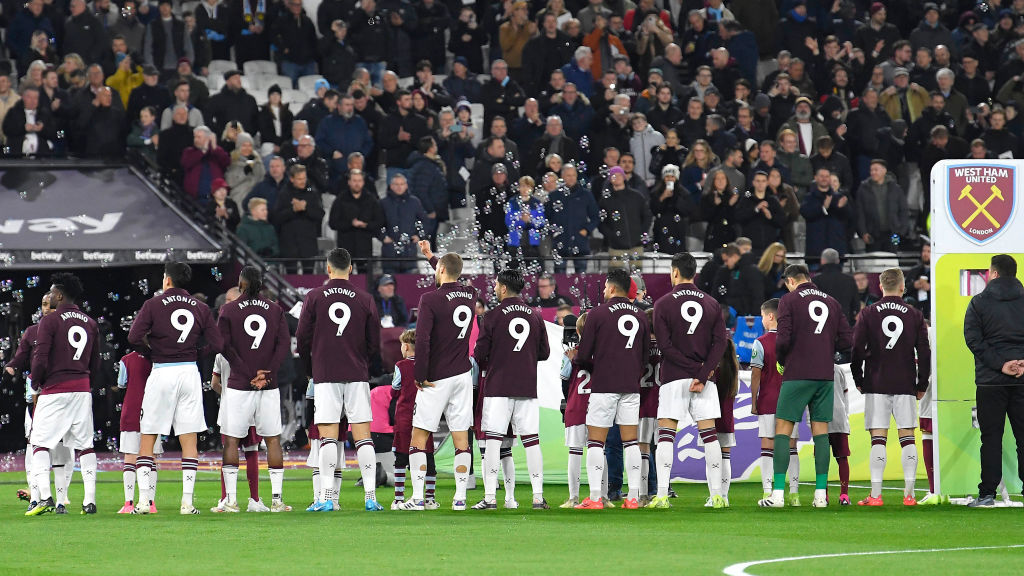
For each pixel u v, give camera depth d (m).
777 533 34.44
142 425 41.53
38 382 42.06
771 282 71.06
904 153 86.81
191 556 29.78
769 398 44.84
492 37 92.12
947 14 103.38
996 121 88.38
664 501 42.41
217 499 47.56
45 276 71.25
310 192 72.06
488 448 41.91
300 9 86.50
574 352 44.19
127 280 71.88
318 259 71.12
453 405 42.00
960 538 33.31
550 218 73.75
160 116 77.88
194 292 72.06
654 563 28.06
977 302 42.25
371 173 79.75
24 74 80.25
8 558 29.69
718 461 42.44
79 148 74.94
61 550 31.19
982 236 44.44
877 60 94.75
